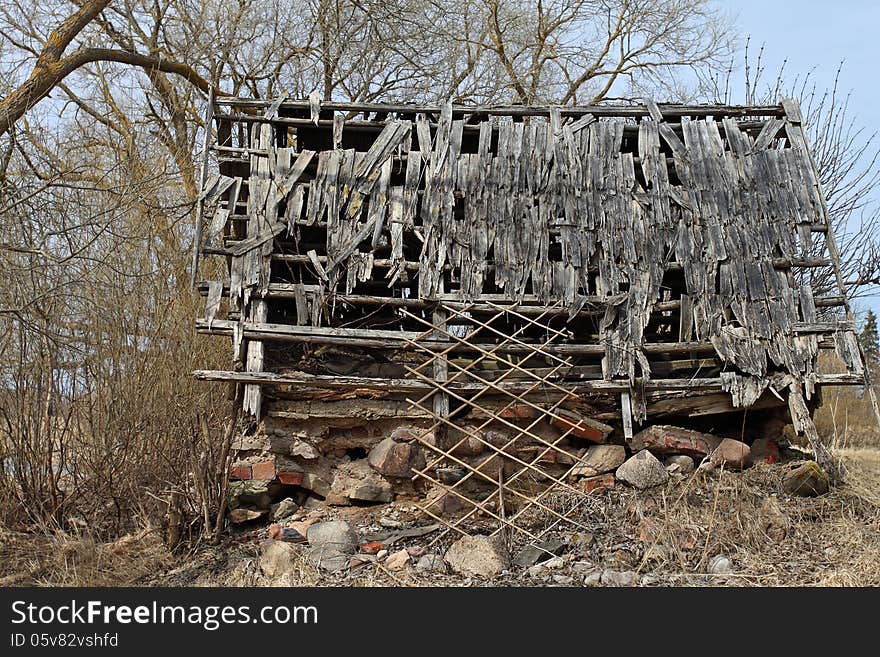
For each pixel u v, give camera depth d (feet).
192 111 55.26
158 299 33.78
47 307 32.09
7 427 29.55
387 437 28.17
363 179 30.19
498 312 28.94
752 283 29.50
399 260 29.14
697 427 30.66
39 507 28.22
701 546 24.54
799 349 28.81
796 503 26.91
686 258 29.78
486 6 65.16
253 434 28.25
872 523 25.93
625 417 28.12
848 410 52.70
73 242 33.50
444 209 29.91
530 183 30.55
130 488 28.71
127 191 32.76
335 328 27.94
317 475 28.02
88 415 30.32
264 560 24.16
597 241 29.99
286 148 30.76
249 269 28.45
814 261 29.81
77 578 23.41
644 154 31.30
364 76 62.28
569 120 31.89
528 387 27.94
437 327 28.40
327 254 29.32
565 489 27.91
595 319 30.07
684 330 29.04
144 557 25.46
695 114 32.40
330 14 60.03
